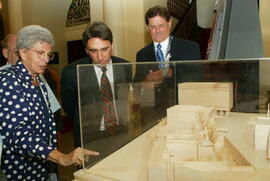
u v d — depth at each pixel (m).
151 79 1.37
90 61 1.56
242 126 1.27
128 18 3.13
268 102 1.50
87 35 1.40
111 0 3.06
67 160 1.00
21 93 1.08
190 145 0.93
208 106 1.42
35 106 1.14
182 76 1.50
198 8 2.71
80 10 6.25
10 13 4.98
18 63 1.16
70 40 6.49
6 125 1.05
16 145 1.06
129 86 1.26
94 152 1.06
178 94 1.51
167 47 1.77
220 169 0.75
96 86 1.10
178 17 4.84
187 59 1.73
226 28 2.00
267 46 2.21
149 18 1.72
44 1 5.78
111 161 1.05
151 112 1.42
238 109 1.56
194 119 1.21
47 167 1.29
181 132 1.09
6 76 1.08
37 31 1.12
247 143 0.99
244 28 1.93
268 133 0.93
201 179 0.75
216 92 1.49
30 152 1.05
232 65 1.47
